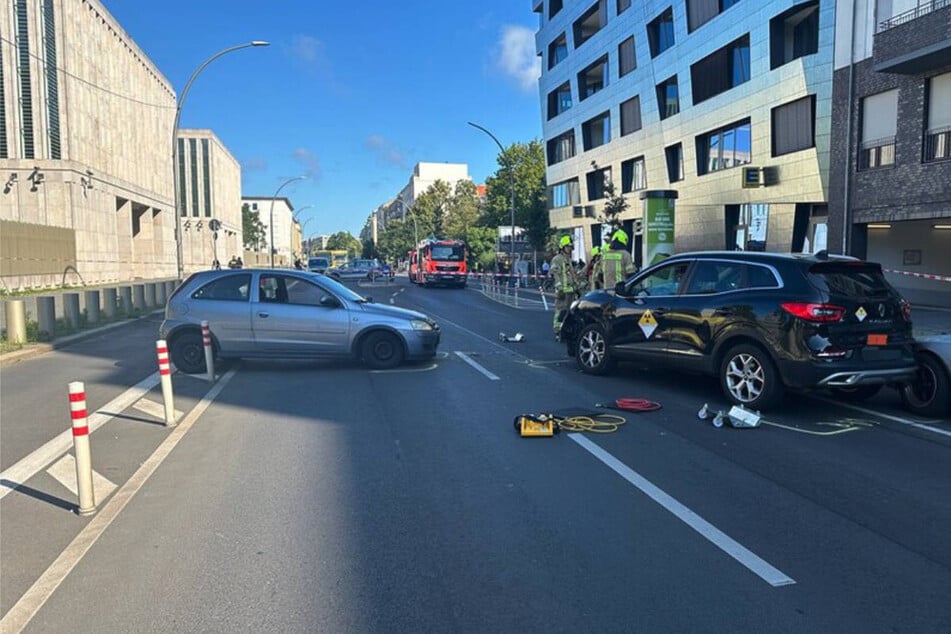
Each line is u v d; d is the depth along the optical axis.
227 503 5.19
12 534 4.68
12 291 29.45
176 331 10.84
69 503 5.27
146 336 16.88
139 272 52.78
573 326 11.00
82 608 3.68
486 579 3.96
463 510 5.00
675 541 4.45
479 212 96.94
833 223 21.80
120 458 6.39
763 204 27.11
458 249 43.06
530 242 57.69
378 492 5.39
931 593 3.78
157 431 7.34
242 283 11.01
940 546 4.37
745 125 28.19
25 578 4.04
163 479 5.77
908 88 19.00
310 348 10.84
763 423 7.45
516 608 3.64
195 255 74.12
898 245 22.08
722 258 8.64
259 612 3.63
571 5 44.84
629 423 7.47
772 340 7.60
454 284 43.38
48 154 35.41
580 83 44.44
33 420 7.95
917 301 21.72
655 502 5.12
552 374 10.52
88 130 38.75
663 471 5.84
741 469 5.89
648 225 24.66
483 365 11.41
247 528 4.71
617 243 12.65
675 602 3.68
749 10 27.02
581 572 4.03
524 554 4.27
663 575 3.99
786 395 8.93
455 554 4.29
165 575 4.05
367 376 10.44
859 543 4.41
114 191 42.25
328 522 4.80
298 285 11.05
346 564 4.16
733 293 8.21
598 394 9.02
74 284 35.81
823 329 7.31
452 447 6.60
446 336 15.64
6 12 34.25
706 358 8.45
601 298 10.28
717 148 30.48
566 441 6.78
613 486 5.48
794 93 24.66
